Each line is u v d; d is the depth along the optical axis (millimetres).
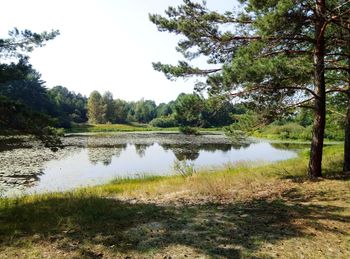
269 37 10328
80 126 81125
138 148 35094
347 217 6863
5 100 8094
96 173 19328
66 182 16562
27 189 14820
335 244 5531
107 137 53438
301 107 11773
